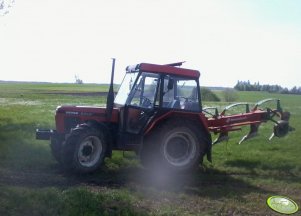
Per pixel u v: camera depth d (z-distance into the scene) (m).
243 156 12.02
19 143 11.93
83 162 9.21
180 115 9.93
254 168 10.72
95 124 9.65
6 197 6.80
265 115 11.48
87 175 9.17
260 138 15.40
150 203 7.40
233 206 7.55
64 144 9.09
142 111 9.80
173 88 9.91
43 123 16.86
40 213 6.38
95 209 6.69
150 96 9.90
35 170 9.30
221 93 52.19
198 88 10.12
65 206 6.67
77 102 33.44
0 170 9.02
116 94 10.55
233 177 9.80
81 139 9.10
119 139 9.70
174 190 8.37
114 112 9.87
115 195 7.46
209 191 8.46
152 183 8.83
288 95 77.38
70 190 7.43
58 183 8.36
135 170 9.95
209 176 9.78
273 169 10.77
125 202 7.20
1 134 13.43
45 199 6.88
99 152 9.38
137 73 9.83
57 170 9.43
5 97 41.06
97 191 7.87
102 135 9.38
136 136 9.79
